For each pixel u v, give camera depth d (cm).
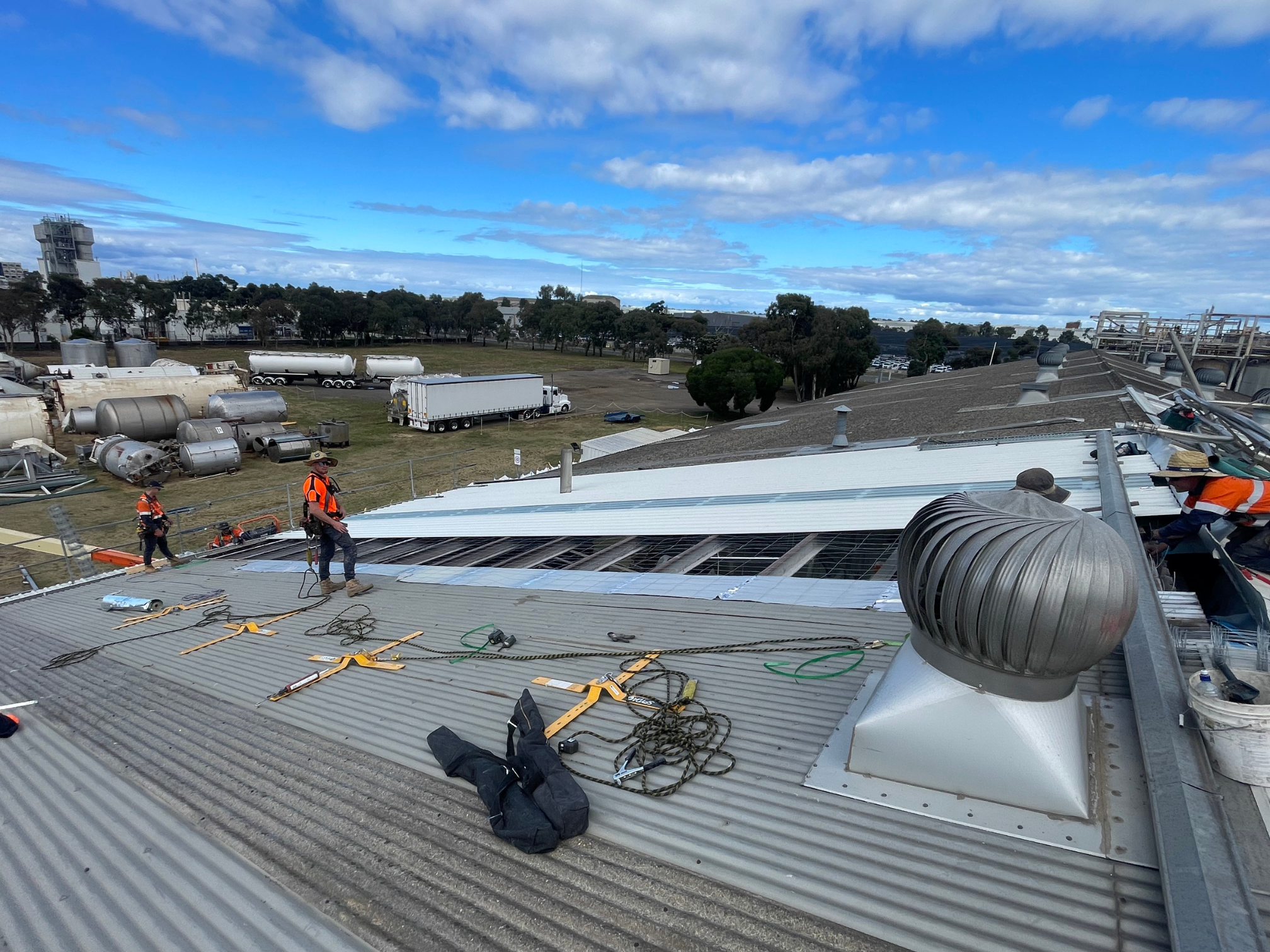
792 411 2995
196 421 3047
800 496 897
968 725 264
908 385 3419
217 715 444
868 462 1115
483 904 248
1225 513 476
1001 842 246
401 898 256
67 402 3353
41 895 282
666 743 340
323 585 735
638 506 1031
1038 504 262
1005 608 236
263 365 5806
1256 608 373
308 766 361
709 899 239
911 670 288
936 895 228
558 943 227
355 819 308
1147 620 353
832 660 414
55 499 2550
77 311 8938
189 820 324
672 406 5753
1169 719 275
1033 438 1020
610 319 10488
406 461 3334
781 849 258
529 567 776
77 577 1652
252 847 297
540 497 1293
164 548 1070
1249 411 700
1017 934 210
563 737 359
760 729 344
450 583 743
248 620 675
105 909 269
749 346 6212
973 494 285
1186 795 234
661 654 452
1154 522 572
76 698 510
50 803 355
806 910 229
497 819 285
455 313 11994
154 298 9219
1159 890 217
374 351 9575
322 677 483
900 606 490
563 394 5122
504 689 430
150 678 535
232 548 1173
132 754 402
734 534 764
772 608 521
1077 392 1511
